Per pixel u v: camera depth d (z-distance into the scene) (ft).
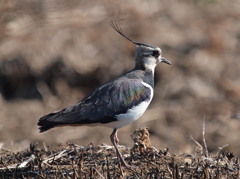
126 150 39.65
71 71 65.16
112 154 38.55
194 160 37.22
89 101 36.70
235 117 59.93
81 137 57.06
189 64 66.03
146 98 37.99
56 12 68.95
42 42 66.85
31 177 34.94
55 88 64.39
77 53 66.64
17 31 66.54
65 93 63.93
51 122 35.50
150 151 37.91
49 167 36.37
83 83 65.16
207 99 62.44
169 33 70.03
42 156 38.52
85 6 70.74
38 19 68.08
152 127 58.54
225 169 35.88
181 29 71.15
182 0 77.25
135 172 35.06
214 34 70.13
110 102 36.68
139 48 40.16
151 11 73.15
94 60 66.03
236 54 68.74
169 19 72.43
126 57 66.64
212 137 56.44
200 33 70.74
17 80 64.85
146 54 39.93
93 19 70.13
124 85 37.47
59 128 58.18
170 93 63.10
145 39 68.54
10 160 38.29
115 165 36.27
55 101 63.21
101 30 69.26
